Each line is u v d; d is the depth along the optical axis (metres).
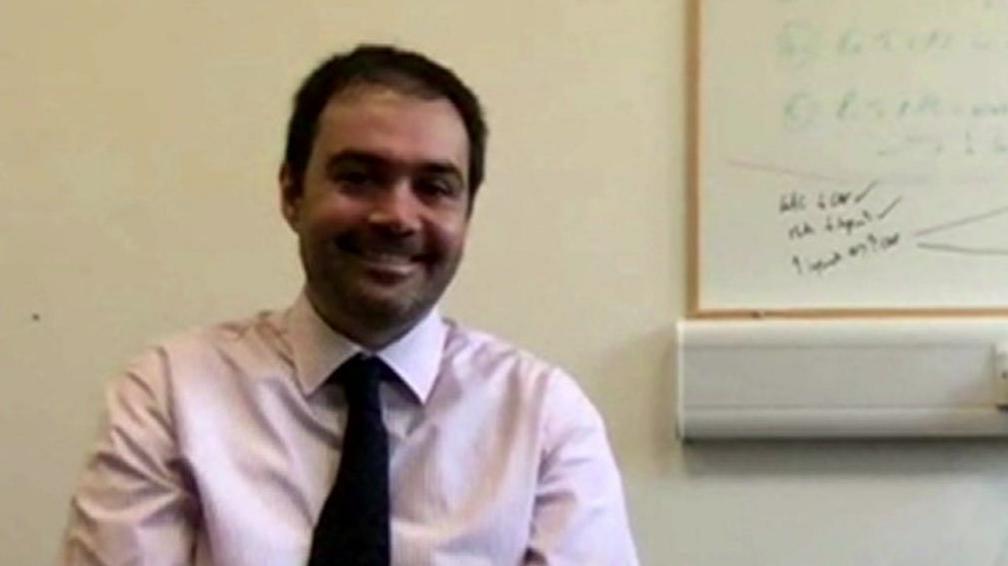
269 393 1.50
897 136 2.03
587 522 1.51
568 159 2.05
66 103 2.05
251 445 1.48
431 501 1.49
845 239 2.03
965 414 2.01
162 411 1.47
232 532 1.43
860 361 2.01
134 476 1.44
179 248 2.05
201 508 1.45
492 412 1.55
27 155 2.05
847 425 2.01
